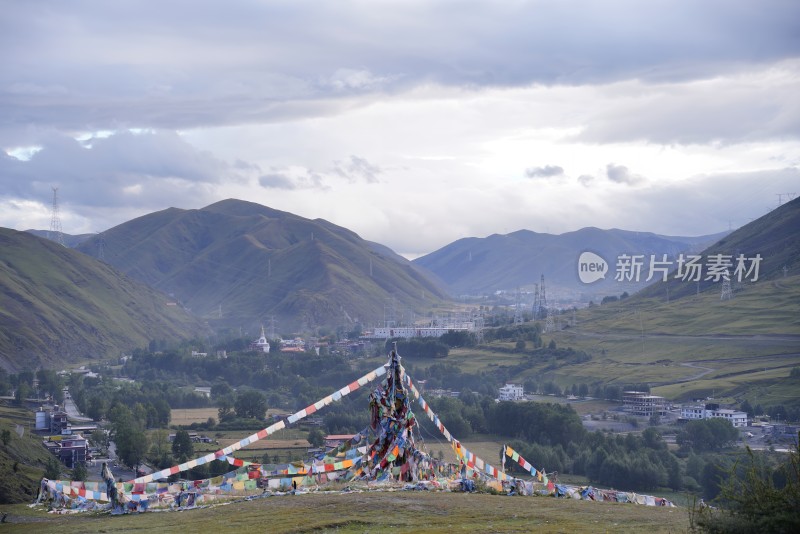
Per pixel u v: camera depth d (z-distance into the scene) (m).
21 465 160.62
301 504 60.12
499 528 50.88
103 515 65.25
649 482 158.12
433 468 71.44
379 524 53.19
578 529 50.19
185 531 54.41
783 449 183.00
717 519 44.09
